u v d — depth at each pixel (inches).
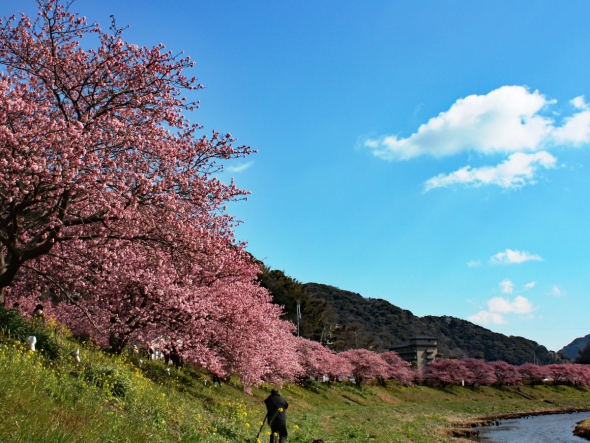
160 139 546.0
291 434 696.4
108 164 474.0
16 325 459.2
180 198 544.4
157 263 581.6
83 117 482.9
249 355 824.9
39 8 478.3
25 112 416.8
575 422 1804.9
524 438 1325.0
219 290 788.0
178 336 719.1
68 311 813.2
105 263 593.9
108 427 290.8
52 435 229.8
